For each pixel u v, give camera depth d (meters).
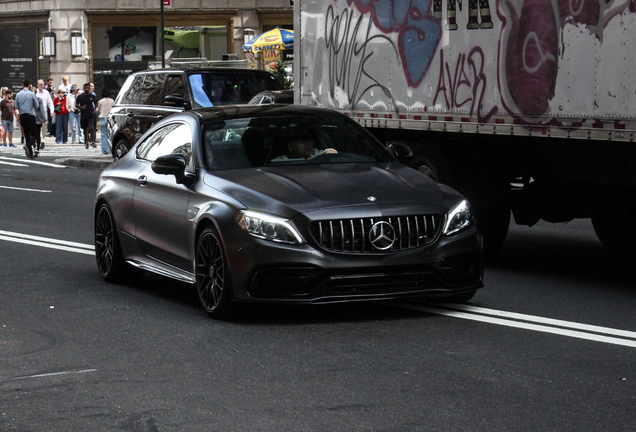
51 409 6.29
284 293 8.38
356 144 10.04
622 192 10.94
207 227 8.87
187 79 20.08
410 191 8.82
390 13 12.53
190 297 10.02
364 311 9.09
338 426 5.86
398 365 7.18
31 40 47.59
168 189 9.73
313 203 8.47
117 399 6.47
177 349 7.78
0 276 11.23
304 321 8.69
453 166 12.00
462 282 8.79
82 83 46.44
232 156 9.56
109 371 7.17
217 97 19.89
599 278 10.96
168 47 46.22
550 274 11.23
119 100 22.08
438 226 8.64
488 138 11.62
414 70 12.12
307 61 14.45
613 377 6.84
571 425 5.83
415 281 8.53
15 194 20.53
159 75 20.97
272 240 8.34
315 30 14.21
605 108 9.41
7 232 14.82
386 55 12.63
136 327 8.60
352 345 7.80
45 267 11.84
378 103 12.84
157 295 10.14
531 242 14.04
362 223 8.36
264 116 10.18
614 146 10.05
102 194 10.98
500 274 11.22
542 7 10.11
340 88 13.66
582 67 9.64
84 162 29.12
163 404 6.34
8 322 8.88
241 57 45.84
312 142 9.86
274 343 7.91
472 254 8.77
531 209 11.89
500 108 10.74
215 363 7.34
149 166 10.43
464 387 6.62
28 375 7.11
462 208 8.87
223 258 8.58
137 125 21.09
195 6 45.69
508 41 10.58
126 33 46.34
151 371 7.15
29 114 31.81
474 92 11.12
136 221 10.32
